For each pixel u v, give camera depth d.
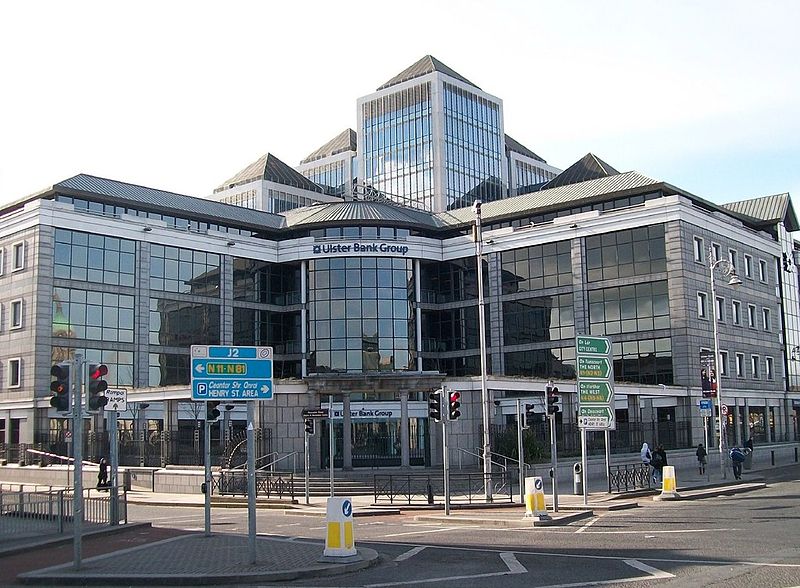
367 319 63.84
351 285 64.38
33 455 50.72
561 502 31.03
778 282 74.81
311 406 47.94
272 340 69.38
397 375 47.12
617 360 62.41
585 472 29.83
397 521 27.36
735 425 64.38
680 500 31.92
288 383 47.78
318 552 18.23
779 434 71.25
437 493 36.59
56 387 16.80
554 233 66.38
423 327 70.88
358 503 33.59
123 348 60.25
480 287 34.62
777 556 16.45
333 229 68.88
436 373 47.09
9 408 57.09
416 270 68.88
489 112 117.00
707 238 63.72
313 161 128.12
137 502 36.34
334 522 17.12
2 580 15.91
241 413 50.09
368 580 15.05
